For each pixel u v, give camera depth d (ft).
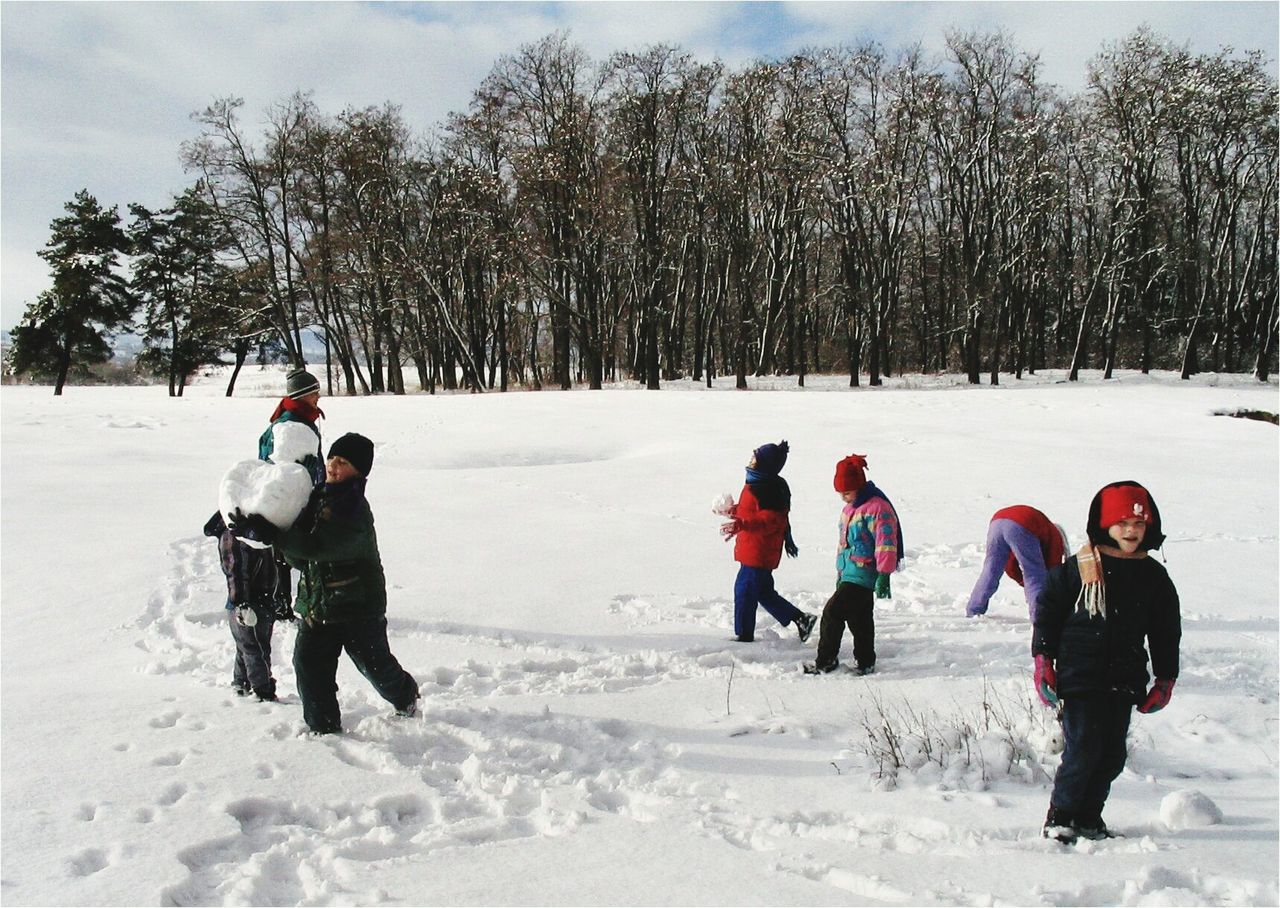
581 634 22.98
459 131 147.54
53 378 183.01
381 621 16.34
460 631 23.06
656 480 49.65
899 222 153.69
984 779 14.44
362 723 16.37
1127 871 11.27
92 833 12.04
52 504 39.01
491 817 13.24
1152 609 12.24
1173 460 56.54
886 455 57.77
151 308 162.09
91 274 152.46
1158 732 16.72
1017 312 158.81
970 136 150.61
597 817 13.12
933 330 191.01
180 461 53.78
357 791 13.79
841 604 20.39
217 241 157.48
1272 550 33.53
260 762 14.61
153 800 13.14
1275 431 71.26
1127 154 142.51
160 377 196.13
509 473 51.98
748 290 169.68
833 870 11.35
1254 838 12.26
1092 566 12.37
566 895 10.81
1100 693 12.21
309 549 15.33
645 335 152.15
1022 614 25.12
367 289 155.43
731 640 22.79
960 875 11.24
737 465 54.39
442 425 75.72
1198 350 171.12
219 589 26.27
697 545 34.04
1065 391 110.52
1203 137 153.48
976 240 165.07
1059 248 174.81
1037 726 16.22
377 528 36.52
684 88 142.51
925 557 32.53
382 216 154.20
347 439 15.93
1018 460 55.88
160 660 20.26
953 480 49.08
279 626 22.81
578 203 138.41
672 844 12.23
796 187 151.33
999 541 23.52
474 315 165.07
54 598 25.45
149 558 29.86
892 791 14.17
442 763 15.01
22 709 16.97
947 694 18.78
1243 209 178.40
